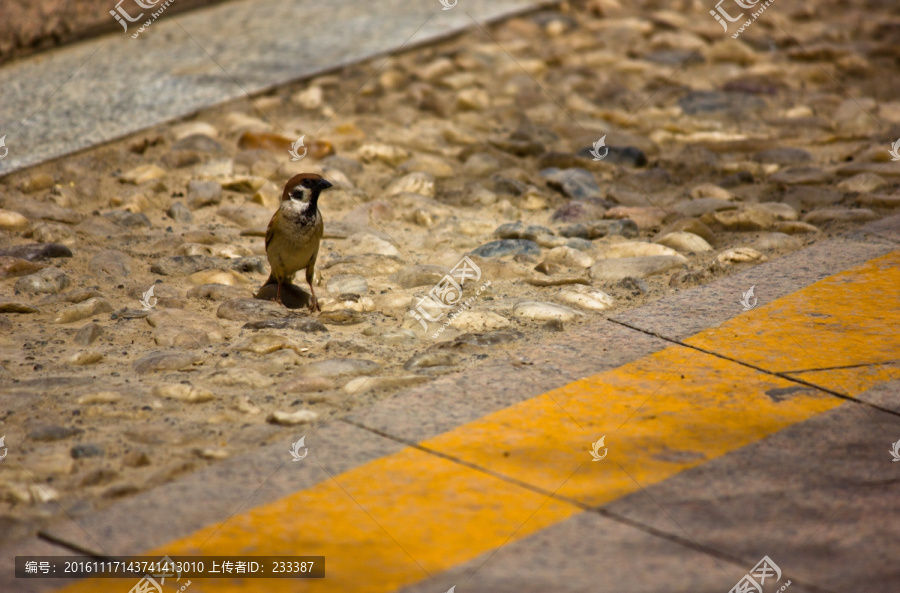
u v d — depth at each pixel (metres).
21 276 7.30
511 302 7.02
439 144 10.91
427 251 8.27
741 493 4.56
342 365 5.85
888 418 5.23
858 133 11.20
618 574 3.97
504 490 4.59
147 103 11.28
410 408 5.36
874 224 8.43
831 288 7.07
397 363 6.01
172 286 7.31
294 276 7.47
